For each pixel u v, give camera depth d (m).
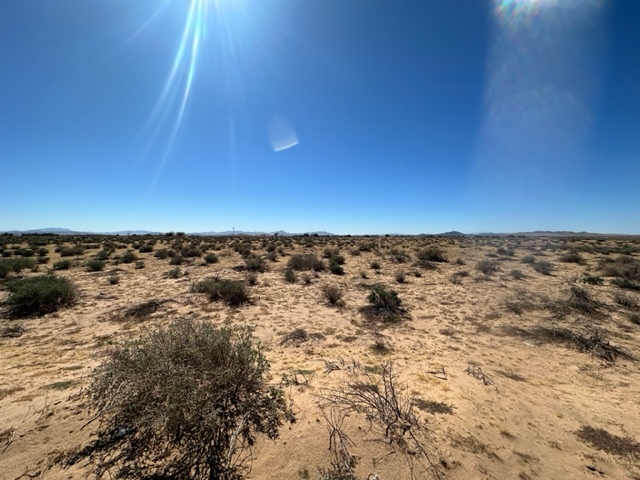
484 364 5.72
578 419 4.01
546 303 9.73
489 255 24.34
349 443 3.30
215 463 2.97
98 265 16.72
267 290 12.30
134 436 3.23
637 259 18.77
